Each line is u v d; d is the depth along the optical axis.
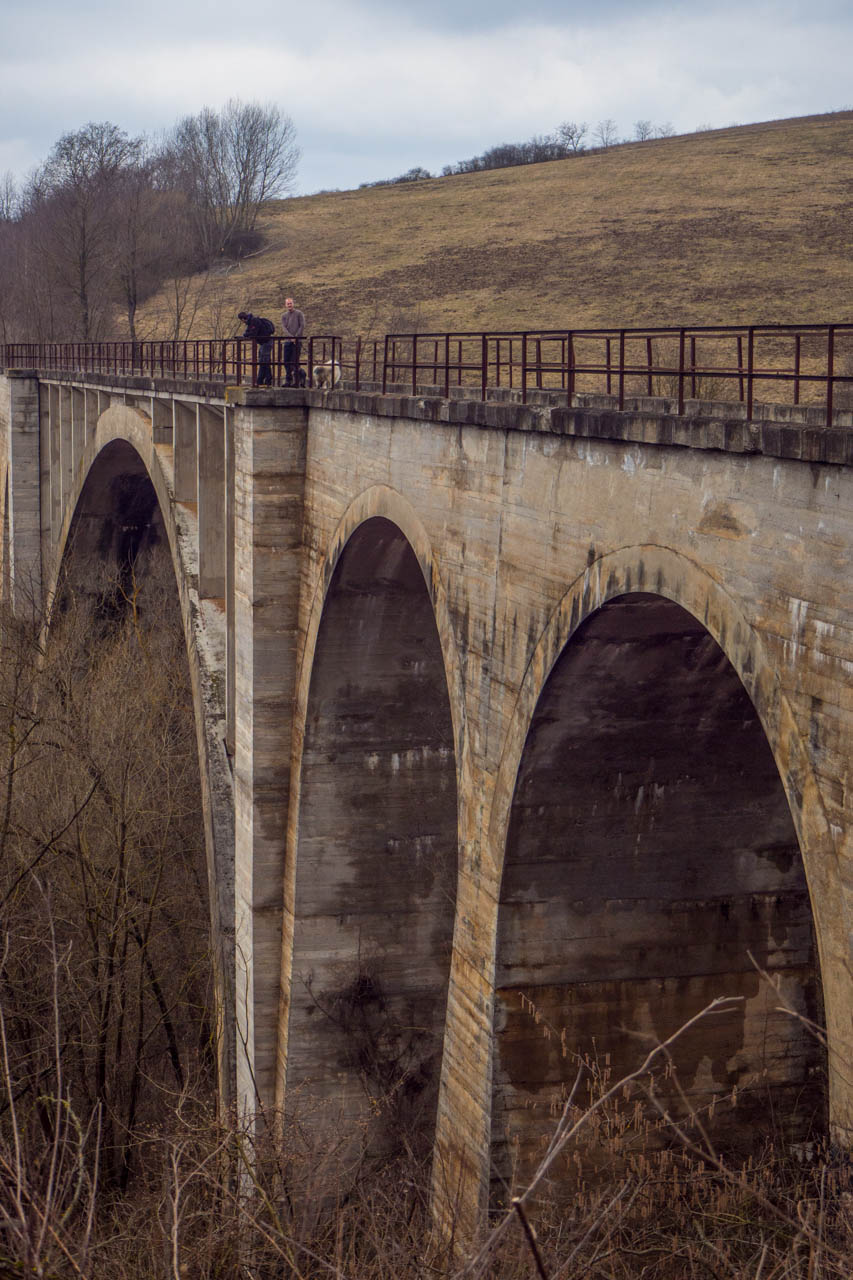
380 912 20.36
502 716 13.30
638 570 10.63
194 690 24.09
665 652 11.89
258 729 20.36
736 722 12.94
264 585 20.06
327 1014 20.28
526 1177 13.68
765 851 13.88
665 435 10.05
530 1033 13.67
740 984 14.15
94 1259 10.15
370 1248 12.01
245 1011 21.36
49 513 42.38
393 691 19.62
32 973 23.72
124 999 24.88
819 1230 7.25
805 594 8.58
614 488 10.99
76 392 37.56
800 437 8.45
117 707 28.94
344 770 19.86
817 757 8.48
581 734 12.68
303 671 19.73
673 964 13.96
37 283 77.69
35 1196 8.37
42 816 25.66
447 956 20.67
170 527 26.77
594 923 13.64
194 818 29.23
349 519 17.62
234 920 22.22
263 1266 10.68
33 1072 21.72
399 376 42.72
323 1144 16.09
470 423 13.66
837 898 8.29
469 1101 14.09
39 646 32.22
